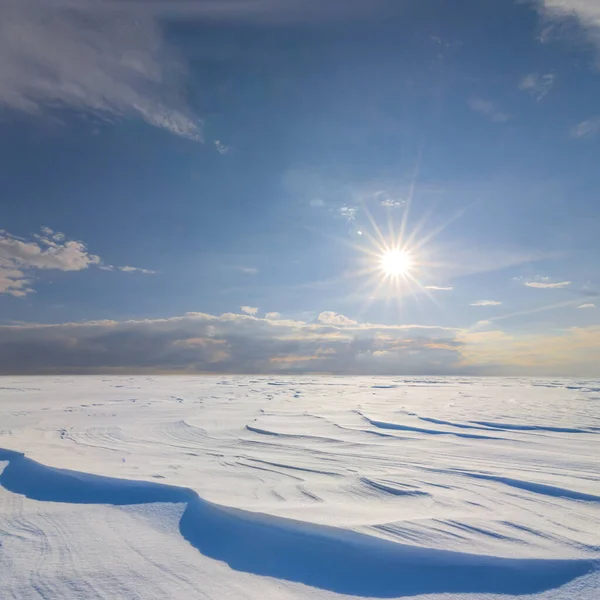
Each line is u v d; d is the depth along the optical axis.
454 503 5.65
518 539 4.41
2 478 7.62
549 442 9.82
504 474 7.03
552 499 5.77
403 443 10.12
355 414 15.84
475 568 3.89
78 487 6.66
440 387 37.56
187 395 26.59
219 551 4.48
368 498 5.95
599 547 4.20
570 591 3.54
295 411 17.03
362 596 3.60
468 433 11.12
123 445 10.09
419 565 3.96
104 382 47.19
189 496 5.95
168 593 3.58
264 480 6.86
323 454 8.96
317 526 4.64
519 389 33.34
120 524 5.26
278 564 4.14
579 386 37.84
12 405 19.56
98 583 3.76
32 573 3.96
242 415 15.80
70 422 13.92
